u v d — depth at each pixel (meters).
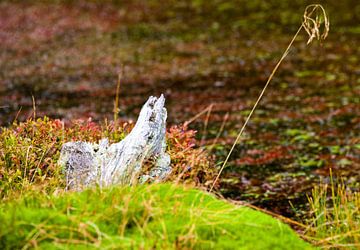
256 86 23.47
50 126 10.31
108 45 32.25
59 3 44.12
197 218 6.64
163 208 6.83
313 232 8.64
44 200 6.91
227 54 29.33
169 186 7.44
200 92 22.92
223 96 22.22
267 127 18.25
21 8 42.44
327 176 14.13
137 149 8.92
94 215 6.68
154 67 27.33
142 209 6.74
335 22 34.78
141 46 31.80
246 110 20.23
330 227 8.76
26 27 37.12
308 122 18.66
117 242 6.20
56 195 7.40
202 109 20.52
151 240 6.25
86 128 10.76
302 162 15.14
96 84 24.67
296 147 16.34
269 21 36.28
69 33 35.44
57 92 23.45
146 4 43.47
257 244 6.44
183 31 35.12
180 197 7.21
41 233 6.23
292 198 12.81
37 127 10.31
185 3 43.22
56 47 32.12
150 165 8.78
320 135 17.34
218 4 42.12
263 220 6.91
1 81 25.58
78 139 10.46
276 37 32.34
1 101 22.27
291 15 37.38
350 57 27.45
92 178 8.85
